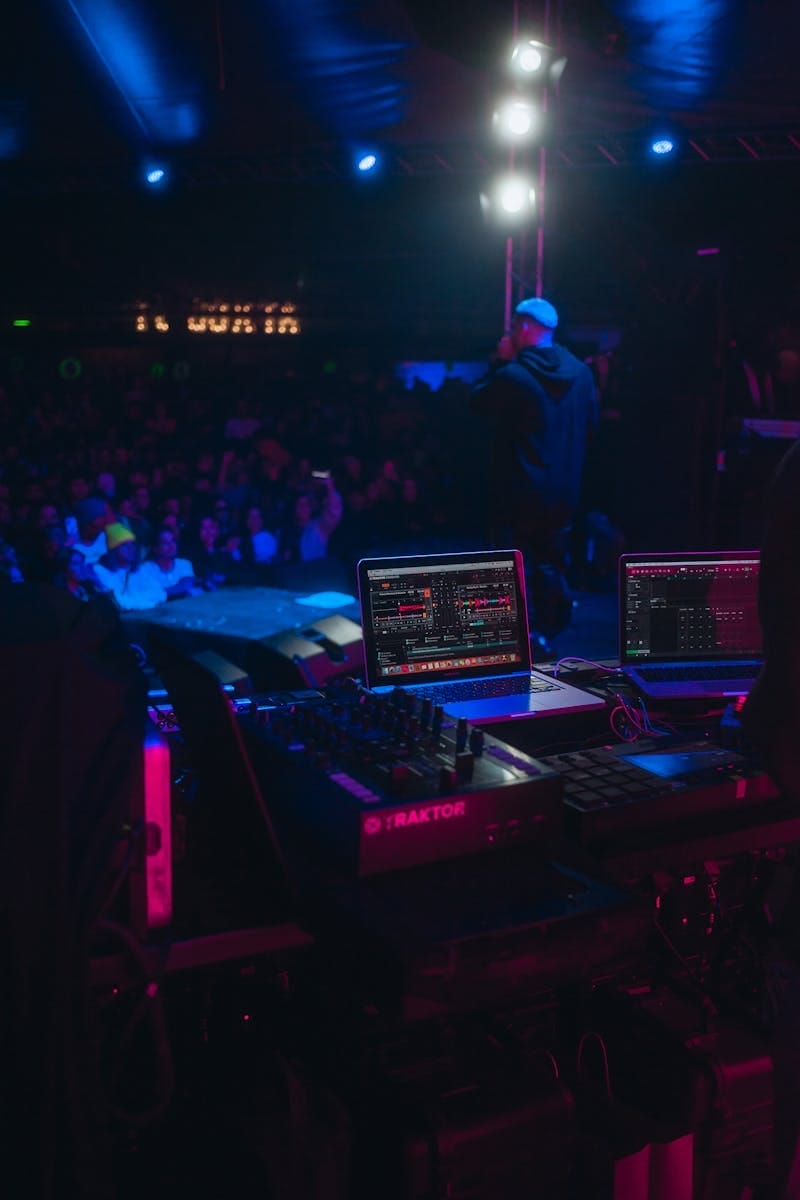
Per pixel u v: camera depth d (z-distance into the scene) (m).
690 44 4.73
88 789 1.34
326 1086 1.84
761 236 7.31
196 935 1.60
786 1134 1.66
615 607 8.04
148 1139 1.83
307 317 12.66
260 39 4.93
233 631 3.48
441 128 6.09
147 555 7.32
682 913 2.19
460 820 1.62
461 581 2.45
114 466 9.80
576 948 1.51
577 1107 1.89
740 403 7.71
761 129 5.75
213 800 1.81
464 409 10.87
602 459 9.04
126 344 12.80
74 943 1.30
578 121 5.79
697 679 2.43
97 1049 1.56
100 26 4.81
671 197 7.36
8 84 5.57
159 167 7.00
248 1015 2.03
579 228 7.76
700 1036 1.95
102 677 1.36
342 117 5.98
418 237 11.75
